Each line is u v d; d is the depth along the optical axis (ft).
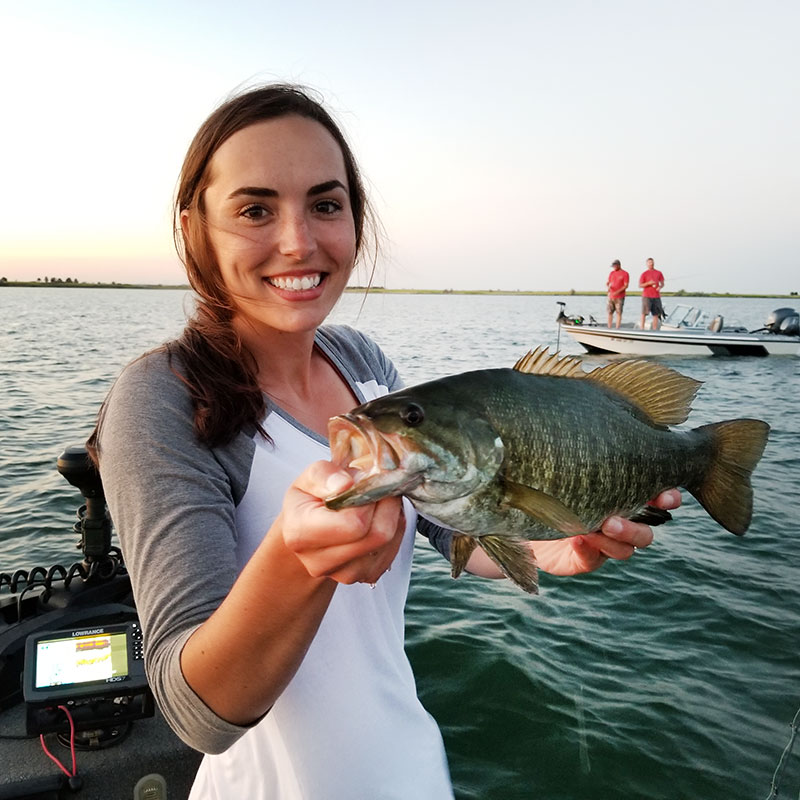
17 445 32.50
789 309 81.66
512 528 5.50
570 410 5.93
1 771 8.30
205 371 5.27
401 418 5.10
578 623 17.30
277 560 3.66
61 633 8.59
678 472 6.68
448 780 6.34
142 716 8.66
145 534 4.56
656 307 78.64
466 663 15.44
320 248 5.59
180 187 5.76
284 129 5.34
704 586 19.34
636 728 13.34
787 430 40.73
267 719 5.49
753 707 13.99
